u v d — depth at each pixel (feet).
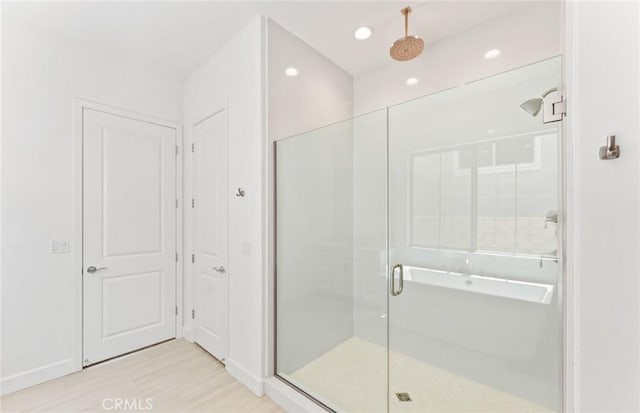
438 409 5.56
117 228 8.00
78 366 7.16
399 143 7.18
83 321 7.32
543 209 5.12
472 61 6.88
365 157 7.75
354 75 9.15
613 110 2.06
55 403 5.93
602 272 2.13
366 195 7.72
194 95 9.00
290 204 6.86
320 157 7.32
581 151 2.30
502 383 5.79
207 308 8.34
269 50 6.54
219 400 6.11
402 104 7.13
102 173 7.73
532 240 5.32
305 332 7.04
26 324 6.46
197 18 6.49
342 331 7.63
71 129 7.20
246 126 6.86
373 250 7.57
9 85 6.31
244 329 6.86
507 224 5.65
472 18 6.55
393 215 7.29
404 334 7.07
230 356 7.27
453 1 5.98
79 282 7.25
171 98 9.25
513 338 5.64
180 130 9.46
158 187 8.89
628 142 1.96
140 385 6.61
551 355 5.10
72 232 7.17
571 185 2.52
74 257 7.18
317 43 7.51
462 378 6.29
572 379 2.60
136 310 8.34
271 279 6.55
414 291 6.97
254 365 6.53
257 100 6.51
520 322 5.53
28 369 6.47
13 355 6.29
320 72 7.96
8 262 6.26
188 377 6.97
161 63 8.48
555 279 4.98
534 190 5.24
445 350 6.54
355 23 6.72
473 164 6.11
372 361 7.04
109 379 6.83
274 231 6.63
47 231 6.79
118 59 8.07
